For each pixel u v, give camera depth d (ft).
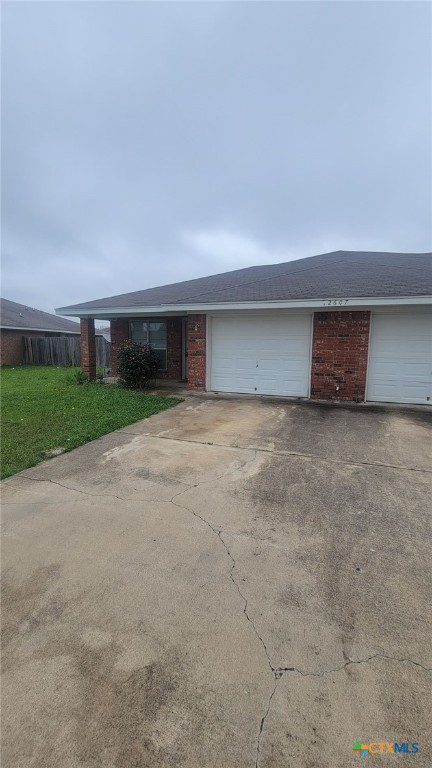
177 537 9.75
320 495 12.18
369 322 26.63
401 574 8.23
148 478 13.69
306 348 28.68
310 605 7.28
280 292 28.55
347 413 23.97
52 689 5.57
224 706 5.27
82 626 6.82
